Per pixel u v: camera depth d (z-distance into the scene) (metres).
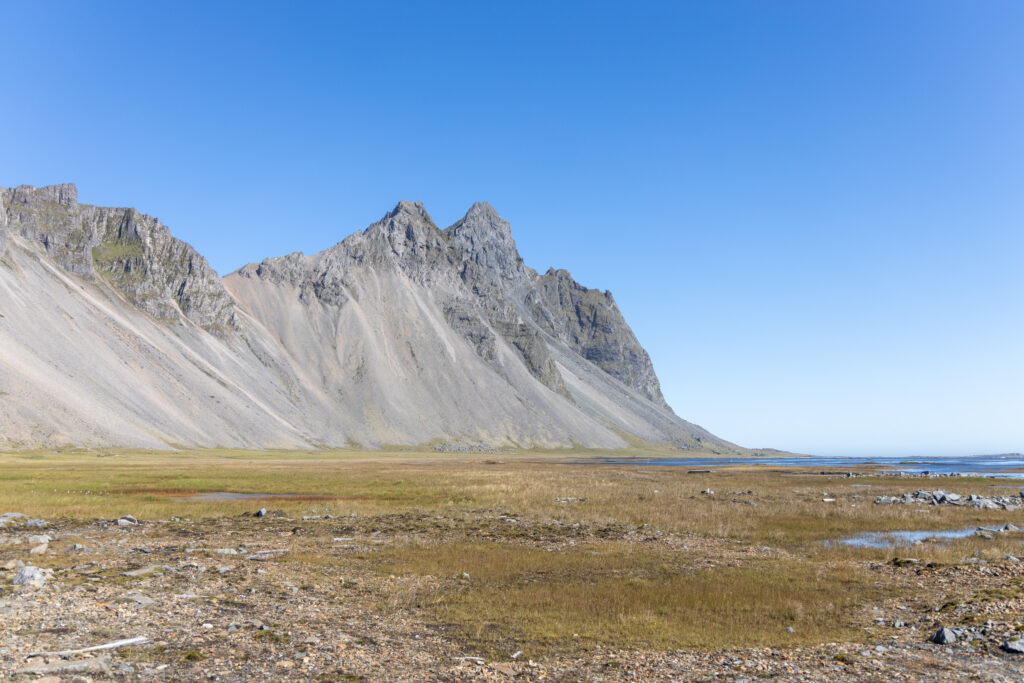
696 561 31.36
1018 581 25.61
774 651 17.89
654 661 16.83
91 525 42.38
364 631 19.27
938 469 170.25
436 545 35.50
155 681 14.18
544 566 29.61
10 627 17.86
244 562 29.80
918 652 17.88
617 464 188.12
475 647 17.91
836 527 43.56
